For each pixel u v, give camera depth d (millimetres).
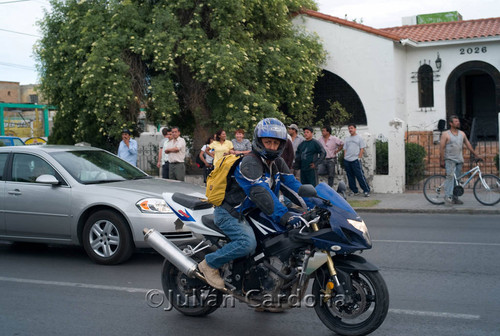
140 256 7883
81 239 7555
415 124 19281
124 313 5410
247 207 4668
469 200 12859
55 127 19984
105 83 14961
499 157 14469
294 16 19156
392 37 17953
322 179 15492
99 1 16062
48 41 16828
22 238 7867
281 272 4578
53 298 5918
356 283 4527
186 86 16234
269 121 4453
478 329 4746
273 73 16531
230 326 5012
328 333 4777
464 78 21125
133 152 12805
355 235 4309
